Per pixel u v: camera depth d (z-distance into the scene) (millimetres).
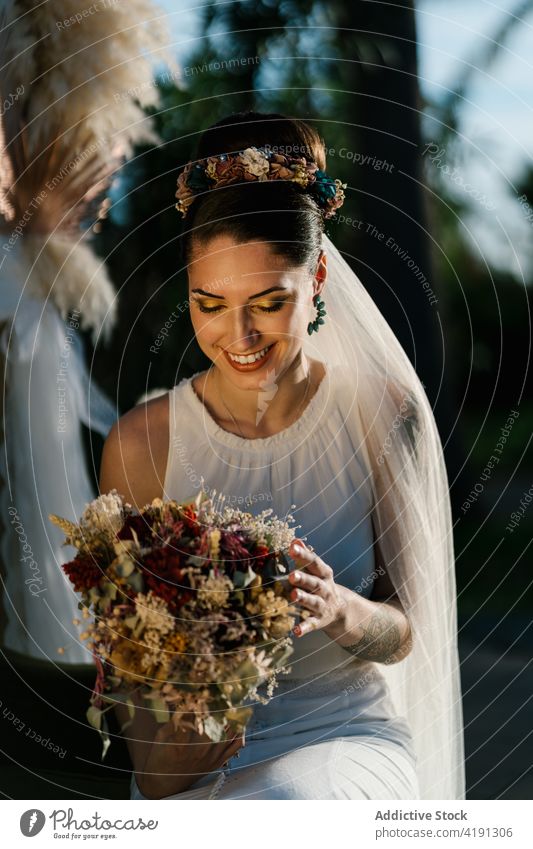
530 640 5051
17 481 3039
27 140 2980
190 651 1662
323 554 2160
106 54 2998
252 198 1978
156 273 5707
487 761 3465
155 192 5766
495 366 11734
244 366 2068
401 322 6258
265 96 6195
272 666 1772
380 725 2053
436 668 2291
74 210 3098
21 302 3049
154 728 1808
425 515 2266
